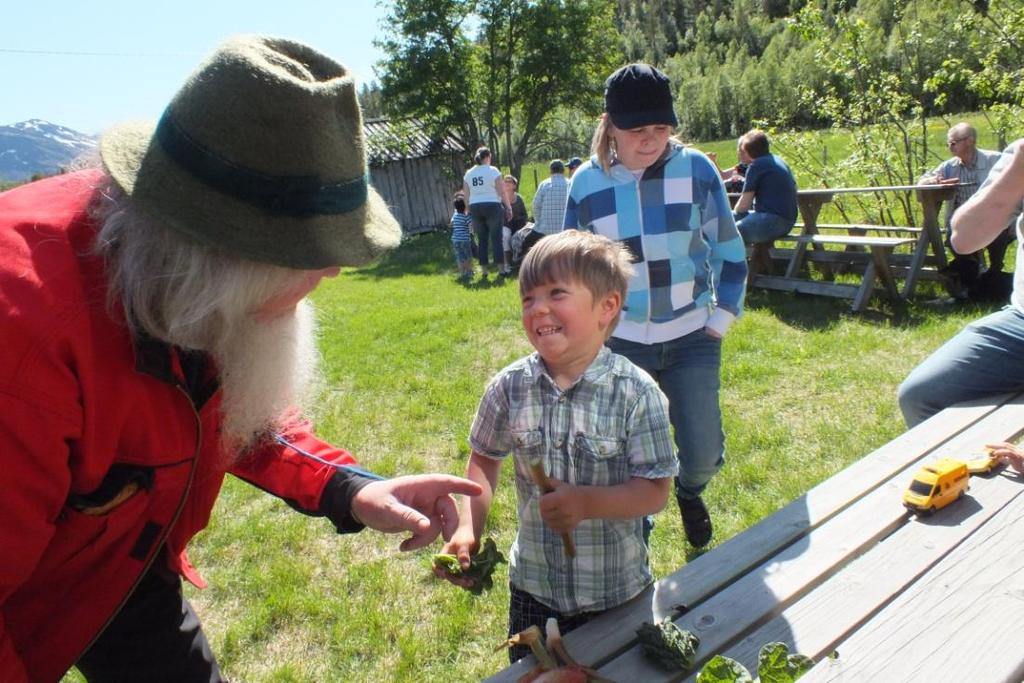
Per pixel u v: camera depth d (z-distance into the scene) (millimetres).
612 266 1631
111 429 1151
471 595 3004
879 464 2143
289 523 3697
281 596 3057
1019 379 2496
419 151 21609
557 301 1587
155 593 1620
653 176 2594
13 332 1012
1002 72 7520
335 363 6461
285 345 1285
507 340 6840
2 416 1002
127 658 1604
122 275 1103
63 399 1052
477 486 1648
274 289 1153
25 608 1330
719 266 2744
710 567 1746
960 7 7770
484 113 22172
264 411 1359
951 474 1833
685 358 2691
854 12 8430
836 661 1304
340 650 2762
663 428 1668
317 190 1074
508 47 21219
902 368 5051
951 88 8195
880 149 8453
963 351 2584
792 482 3643
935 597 1471
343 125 1104
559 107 22812
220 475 1509
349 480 1658
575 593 1738
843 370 5090
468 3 20438
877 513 1865
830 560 1702
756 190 7414
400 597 3039
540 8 20781
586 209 2701
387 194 21344
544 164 31719
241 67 1030
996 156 6906
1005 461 2020
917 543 1707
